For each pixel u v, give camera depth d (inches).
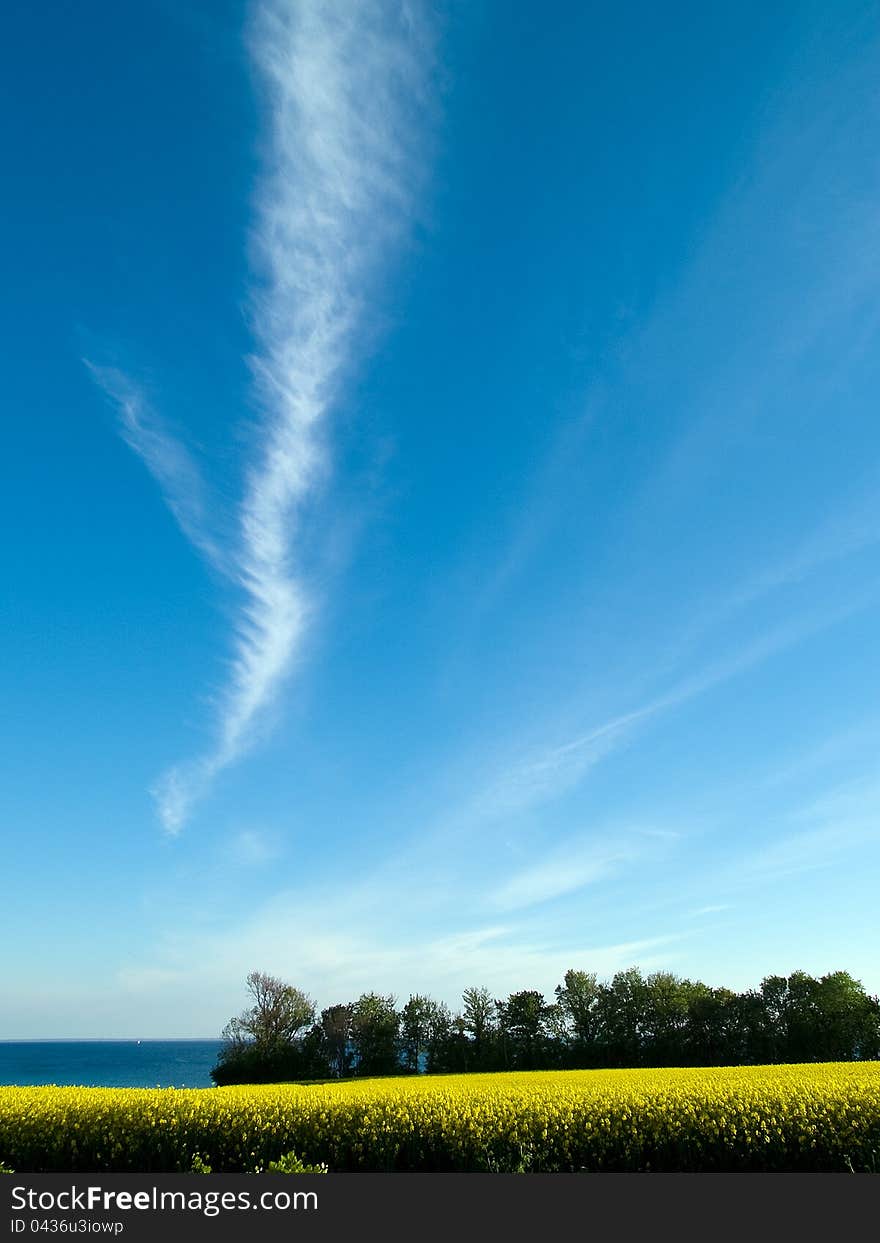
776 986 2866.6
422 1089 1005.2
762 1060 2760.8
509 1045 3056.1
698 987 3065.9
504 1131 724.0
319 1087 1087.6
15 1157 765.9
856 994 2716.5
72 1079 4111.7
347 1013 3097.9
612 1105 781.3
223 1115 780.6
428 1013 3193.9
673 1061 2834.6
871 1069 1374.3
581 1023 3073.3
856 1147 710.5
